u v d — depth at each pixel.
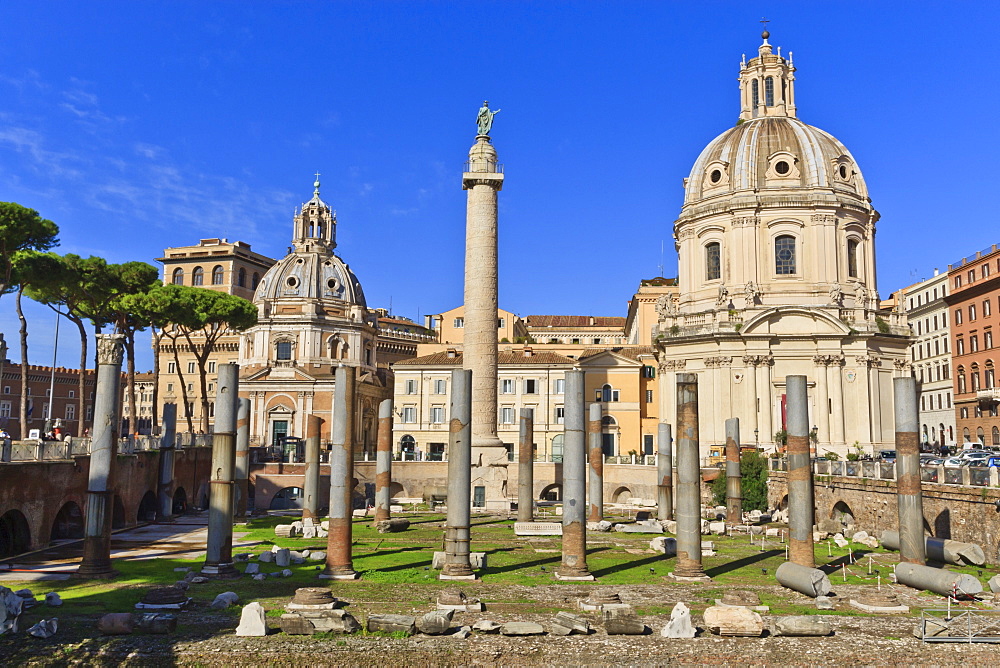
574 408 36.31
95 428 35.16
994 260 94.38
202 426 116.25
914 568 33.75
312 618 26.33
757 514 60.44
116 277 68.81
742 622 25.92
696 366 80.56
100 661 24.08
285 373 104.56
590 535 51.09
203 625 26.59
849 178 83.81
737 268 81.38
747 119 91.19
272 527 56.16
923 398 112.44
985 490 38.56
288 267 112.75
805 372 77.19
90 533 34.84
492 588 33.19
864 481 49.75
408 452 85.38
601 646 25.20
